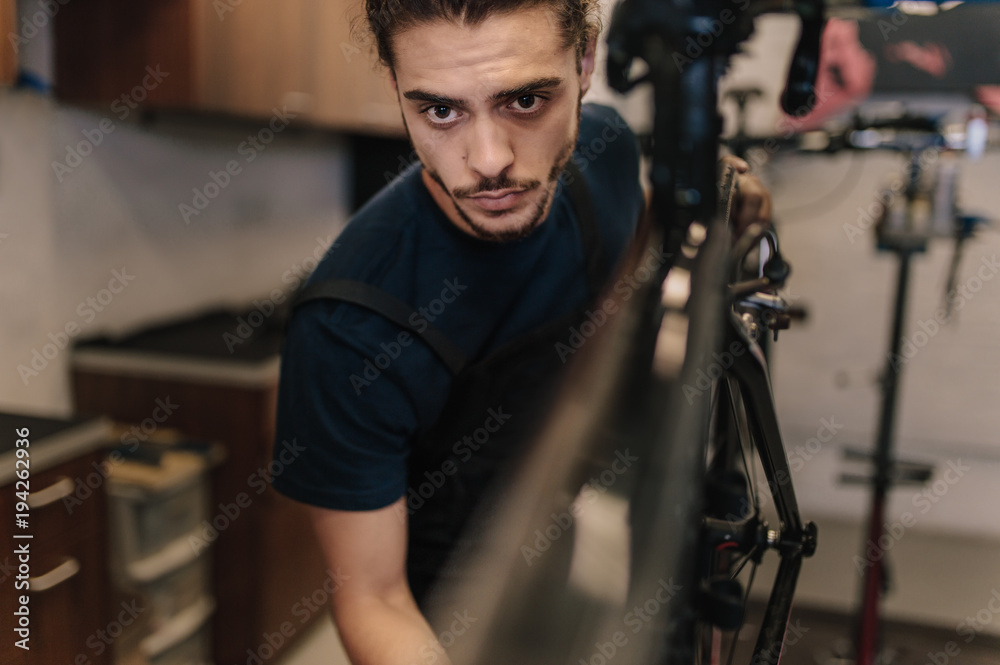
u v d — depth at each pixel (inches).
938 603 90.0
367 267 30.0
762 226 15.9
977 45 43.4
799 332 116.2
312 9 83.4
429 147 21.8
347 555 30.2
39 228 70.8
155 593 68.7
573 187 32.1
